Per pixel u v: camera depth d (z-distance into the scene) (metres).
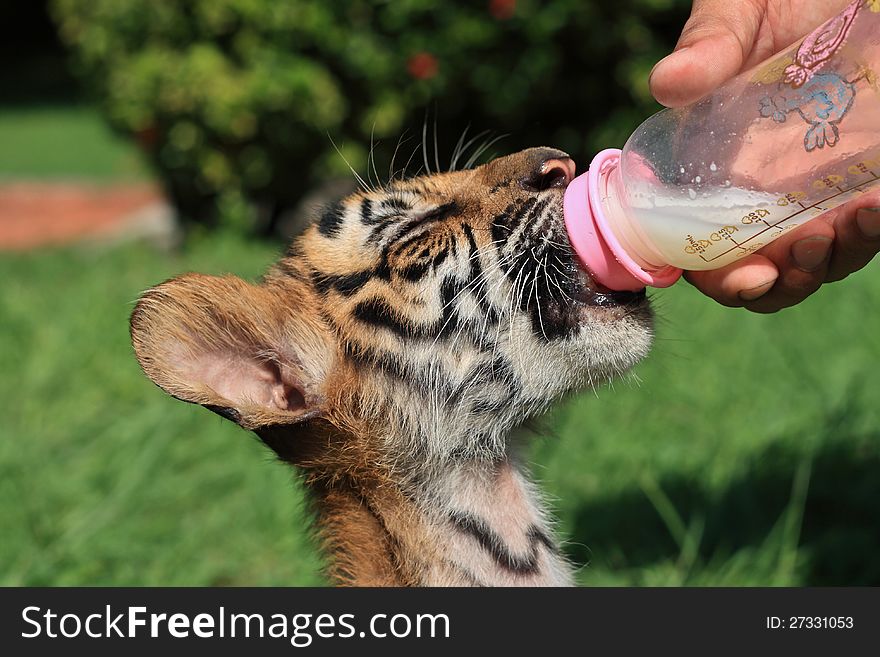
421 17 1.40
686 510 0.77
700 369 0.91
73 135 3.54
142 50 1.56
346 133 1.53
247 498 0.80
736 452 0.81
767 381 0.89
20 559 0.74
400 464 0.57
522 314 0.56
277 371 0.57
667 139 0.52
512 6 1.34
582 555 0.75
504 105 1.42
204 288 0.56
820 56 0.50
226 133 1.53
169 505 0.80
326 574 0.60
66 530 0.76
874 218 0.54
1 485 0.80
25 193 2.62
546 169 0.56
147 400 0.92
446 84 1.42
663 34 1.41
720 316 1.01
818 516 0.77
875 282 1.07
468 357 0.56
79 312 1.16
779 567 0.71
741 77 0.52
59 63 5.11
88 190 2.64
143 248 1.74
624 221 0.53
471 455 0.57
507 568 0.58
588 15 1.35
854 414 0.82
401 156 1.53
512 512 0.58
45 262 1.63
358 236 0.58
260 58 1.48
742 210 0.51
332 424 0.57
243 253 1.51
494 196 0.57
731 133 0.51
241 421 0.55
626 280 0.54
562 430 0.83
